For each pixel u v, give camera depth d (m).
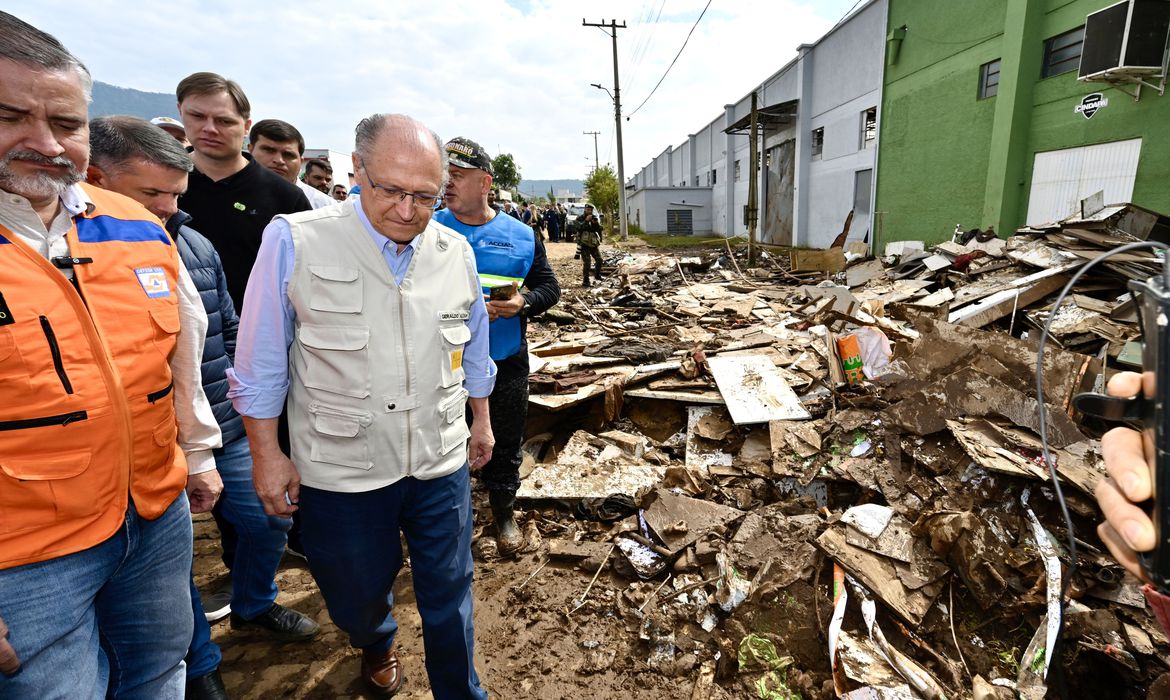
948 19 13.01
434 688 2.07
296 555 3.24
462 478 1.97
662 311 8.80
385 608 2.08
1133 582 2.43
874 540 2.72
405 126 1.58
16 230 1.25
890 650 2.30
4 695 1.24
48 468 1.24
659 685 2.37
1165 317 0.80
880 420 3.62
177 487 1.60
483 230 2.94
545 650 2.57
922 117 14.17
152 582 1.59
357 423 1.71
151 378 1.46
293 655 2.55
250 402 1.68
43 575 1.28
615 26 26.52
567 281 14.08
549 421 4.59
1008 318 5.72
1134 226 6.97
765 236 25.22
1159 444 0.80
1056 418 3.13
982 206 12.37
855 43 17.09
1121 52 8.32
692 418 4.29
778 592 2.60
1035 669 2.22
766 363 4.76
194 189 2.63
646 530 3.21
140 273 1.46
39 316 1.21
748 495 3.45
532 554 3.24
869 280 9.93
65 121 1.22
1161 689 2.04
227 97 2.55
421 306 1.78
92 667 1.41
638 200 39.75
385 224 1.63
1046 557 2.55
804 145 20.64
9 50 1.11
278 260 1.64
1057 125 10.46
